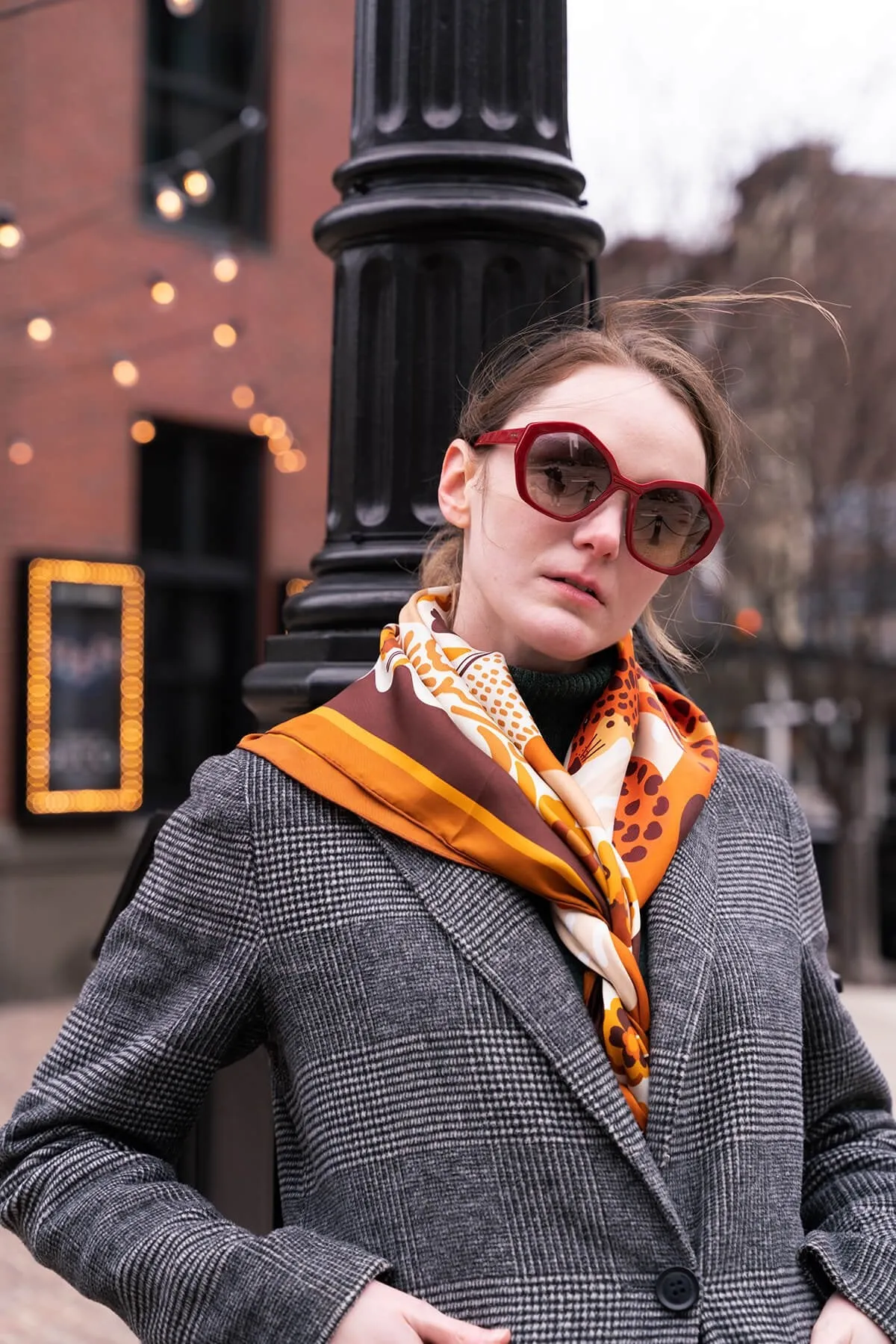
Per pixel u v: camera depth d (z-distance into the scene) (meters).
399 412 1.96
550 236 1.97
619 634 1.47
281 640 1.99
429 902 1.37
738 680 11.87
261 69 10.05
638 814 1.48
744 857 1.55
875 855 12.52
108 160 9.17
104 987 1.46
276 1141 1.52
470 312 1.94
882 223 11.03
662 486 1.43
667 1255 1.31
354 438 1.99
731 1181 1.37
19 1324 3.97
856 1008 8.41
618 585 1.44
